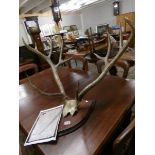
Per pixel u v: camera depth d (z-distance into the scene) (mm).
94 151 672
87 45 3264
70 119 859
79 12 10227
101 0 8055
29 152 1330
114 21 8703
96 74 1561
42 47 2963
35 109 1107
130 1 7602
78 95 933
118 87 1212
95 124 830
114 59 906
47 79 1689
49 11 8500
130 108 998
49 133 783
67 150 697
